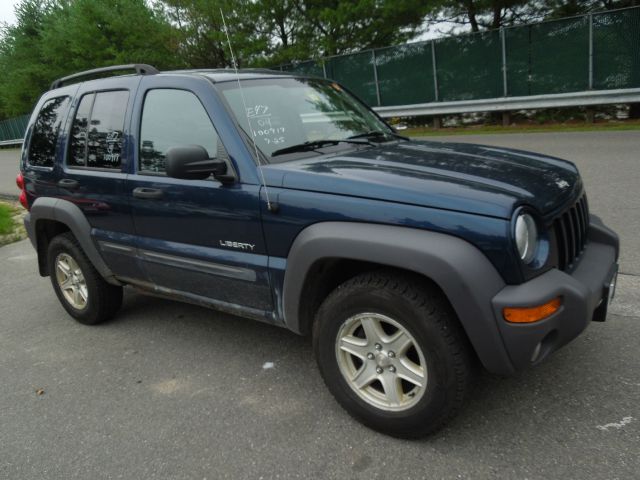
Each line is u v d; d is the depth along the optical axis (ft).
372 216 8.21
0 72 122.52
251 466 8.50
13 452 9.52
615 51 40.65
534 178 8.89
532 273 7.70
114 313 14.79
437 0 55.47
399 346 8.40
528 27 44.06
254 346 12.63
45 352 13.55
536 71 44.80
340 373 9.09
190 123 10.73
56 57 100.58
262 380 11.07
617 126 40.01
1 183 49.55
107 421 10.18
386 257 7.89
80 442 9.62
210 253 10.56
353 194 8.46
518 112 48.88
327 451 8.66
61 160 13.66
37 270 21.22
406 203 8.00
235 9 71.41
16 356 13.50
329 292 9.64
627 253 15.43
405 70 52.21
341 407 9.80
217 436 9.36
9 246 25.81
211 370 11.69
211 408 10.25
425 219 7.80
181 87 10.93
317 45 68.90
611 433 8.33
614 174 24.86
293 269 9.08
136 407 10.56
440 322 7.85
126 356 12.80
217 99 10.32
